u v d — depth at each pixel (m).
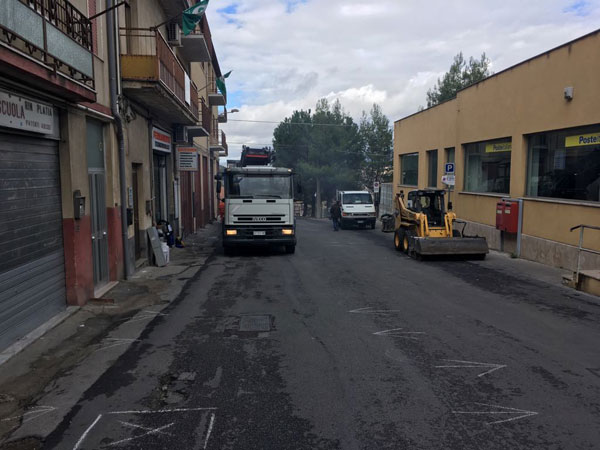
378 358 6.07
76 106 8.29
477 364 5.85
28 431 4.30
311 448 3.96
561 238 13.01
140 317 8.11
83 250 8.66
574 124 12.66
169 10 16.16
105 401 4.89
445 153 22.28
